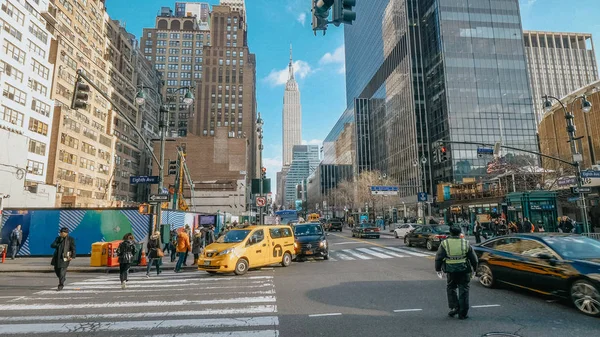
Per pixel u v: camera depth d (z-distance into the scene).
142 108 89.56
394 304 7.21
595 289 6.16
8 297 8.62
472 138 62.38
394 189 41.81
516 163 38.47
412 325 5.77
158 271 12.76
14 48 43.44
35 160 46.41
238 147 77.12
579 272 6.45
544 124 51.34
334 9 5.16
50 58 52.97
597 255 7.02
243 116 107.81
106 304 7.70
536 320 5.97
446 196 43.09
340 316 6.37
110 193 69.38
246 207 76.56
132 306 7.47
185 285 10.09
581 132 43.06
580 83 133.50
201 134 106.06
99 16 70.38
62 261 9.63
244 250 12.02
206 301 7.83
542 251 7.45
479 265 9.03
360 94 111.81
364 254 17.75
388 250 19.48
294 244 14.46
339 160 127.06
